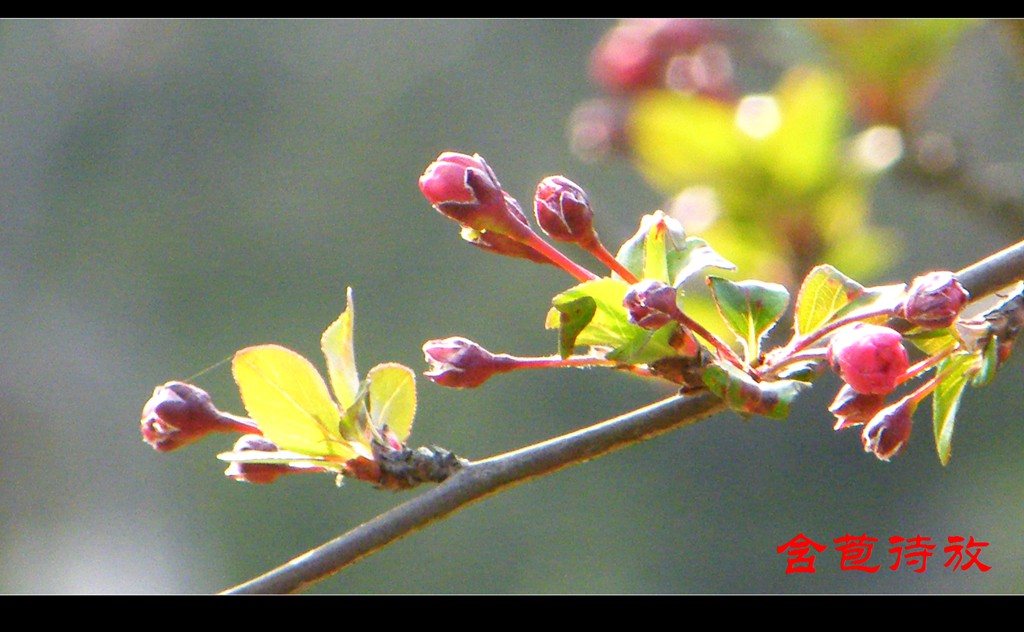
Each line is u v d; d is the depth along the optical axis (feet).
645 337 6.77
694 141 12.61
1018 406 32.42
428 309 37.24
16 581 37.37
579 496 35.12
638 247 7.16
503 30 39.27
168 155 40.60
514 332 36.60
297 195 39.34
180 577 36.73
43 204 40.63
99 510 38.52
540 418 35.86
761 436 34.47
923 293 6.54
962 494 32.14
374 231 38.60
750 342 6.84
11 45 41.45
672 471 34.71
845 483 33.40
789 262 12.56
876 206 31.53
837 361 6.47
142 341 39.17
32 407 38.86
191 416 7.89
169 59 41.09
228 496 37.78
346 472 7.45
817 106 12.30
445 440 35.91
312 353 37.52
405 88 39.52
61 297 39.78
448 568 34.71
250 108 40.55
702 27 13.99
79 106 41.16
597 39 38.40
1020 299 6.85
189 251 39.45
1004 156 24.00
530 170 37.83
